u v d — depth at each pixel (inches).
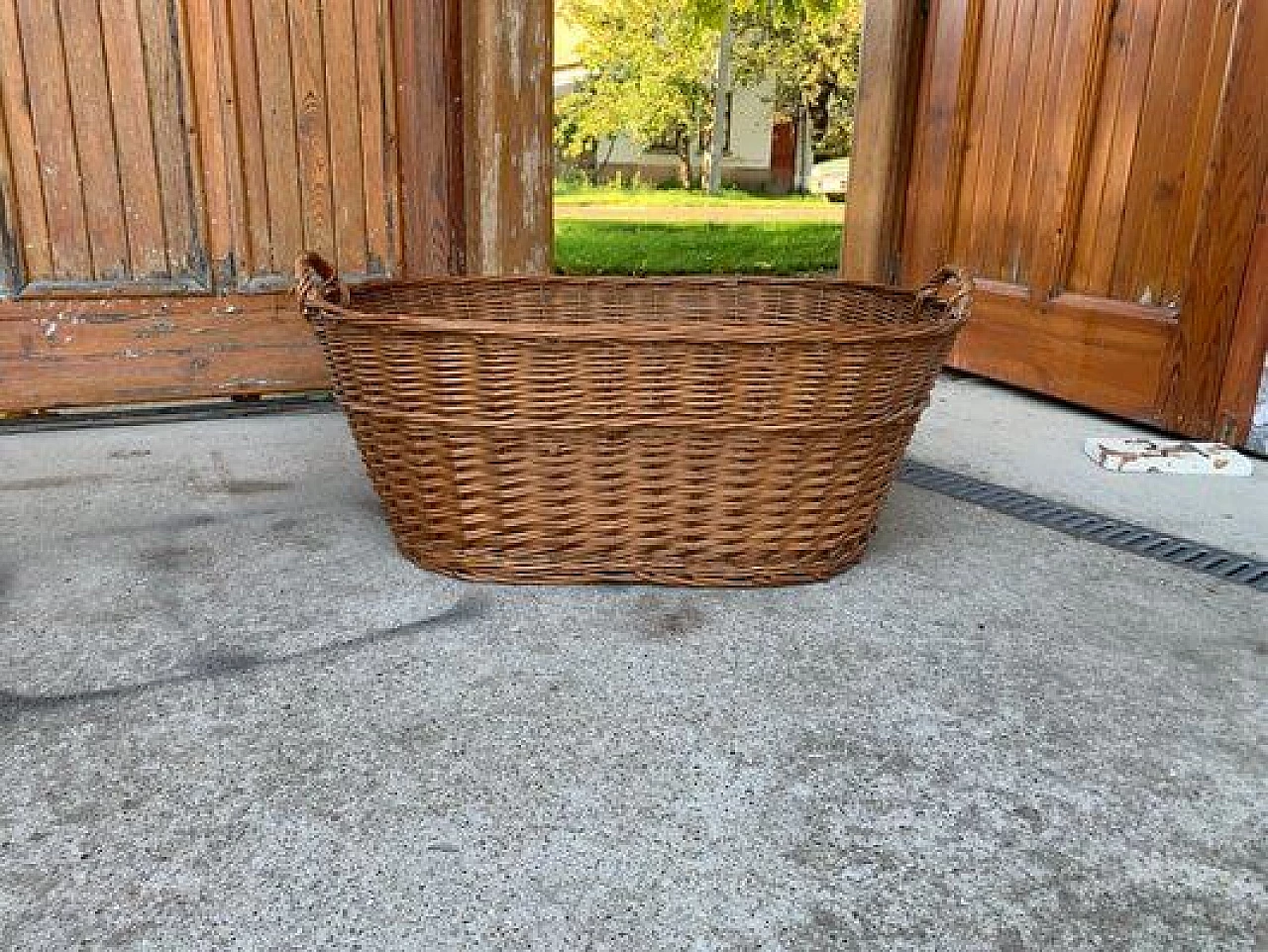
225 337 90.2
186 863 34.4
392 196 94.3
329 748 40.9
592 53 358.9
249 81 86.3
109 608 52.7
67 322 84.6
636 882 34.1
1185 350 86.3
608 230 263.0
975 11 103.0
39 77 79.5
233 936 31.4
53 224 82.6
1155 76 86.5
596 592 55.6
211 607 53.1
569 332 49.8
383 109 92.0
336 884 33.6
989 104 103.4
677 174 419.8
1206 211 83.0
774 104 414.6
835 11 321.7
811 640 50.8
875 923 32.6
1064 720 44.4
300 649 48.8
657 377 51.1
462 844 35.6
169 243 86.6
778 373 50.9
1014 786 39.7
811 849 35.9
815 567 57.2
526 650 49.1
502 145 93.2
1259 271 80.0
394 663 47.7
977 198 106.5
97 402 87.2
